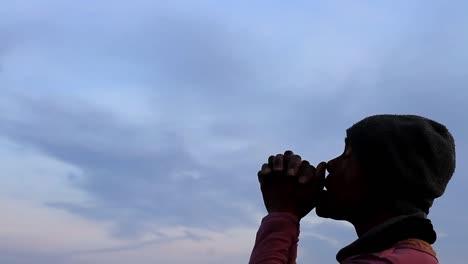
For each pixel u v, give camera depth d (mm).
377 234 1029
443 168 1084
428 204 1084
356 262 1000
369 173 1083
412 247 1006
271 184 1191
